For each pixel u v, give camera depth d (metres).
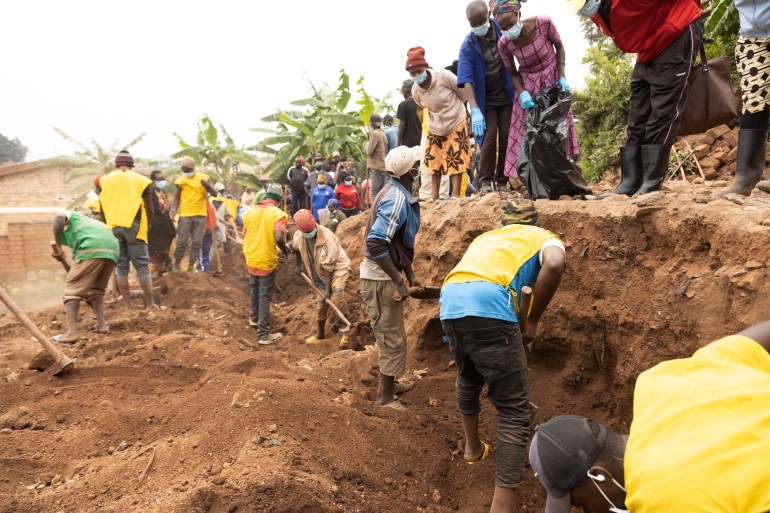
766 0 3.30
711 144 6.91
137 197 7.84
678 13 3.89
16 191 21.92
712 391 1.52
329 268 7.08
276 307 9.53
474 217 5.12
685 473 1.40
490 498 3.54
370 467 3.49
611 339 3.91
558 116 4.54
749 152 3.63
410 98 8.47
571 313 4.18
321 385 4.43
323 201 11.68
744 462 1.36
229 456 3.24
